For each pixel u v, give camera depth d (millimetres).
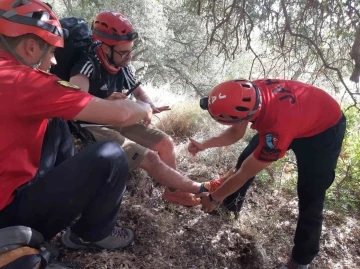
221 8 4465
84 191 1829
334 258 2943
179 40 12508
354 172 3732
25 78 1600
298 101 2191
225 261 2574
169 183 2555
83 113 1684
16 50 1717
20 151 1683
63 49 2449
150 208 2777
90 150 1854
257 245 2713
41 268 1698
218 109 2018
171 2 11211
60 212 1819
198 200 2668
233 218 2848
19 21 1666
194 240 2617
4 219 1763
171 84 13438
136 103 1951
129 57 2527
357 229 3211
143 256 2354
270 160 2146
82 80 2375
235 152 3568
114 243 2270
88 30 2506
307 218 2494
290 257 2793
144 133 2734
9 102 1572
